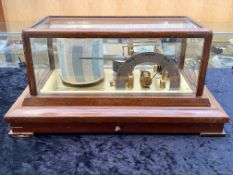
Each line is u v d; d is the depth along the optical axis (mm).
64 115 625
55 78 716
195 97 649
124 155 589
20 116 622
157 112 633
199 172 546
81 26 634
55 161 572
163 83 679
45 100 645
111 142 631
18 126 638
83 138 644
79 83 689
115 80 686
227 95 857
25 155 589
